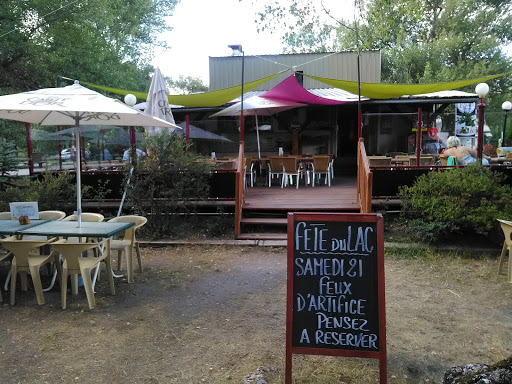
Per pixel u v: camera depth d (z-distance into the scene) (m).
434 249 7.07
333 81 10.55
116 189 9.11
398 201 8.46
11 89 19.02
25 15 18.81
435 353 3.87
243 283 5.81
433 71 26.89
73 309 4.87
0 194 7.71
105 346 4.00
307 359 3.77
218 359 3.77
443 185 7.46
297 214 3.32
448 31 28.05
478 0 28.36
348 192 10.00
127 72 25.25
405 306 4.98
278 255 7.12
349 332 3.24
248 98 12.16
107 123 6.14
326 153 14.41
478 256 6.88
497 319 4.59
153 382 3.41
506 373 2.51
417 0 9.69
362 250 3.24
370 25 9.59
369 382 3.39
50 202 8.30
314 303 3.29
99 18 21.72
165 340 4.13
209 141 10.96
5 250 6.72
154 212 8.24
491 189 7.42
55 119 6.13
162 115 9.50
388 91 11.18
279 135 14.41
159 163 8.20
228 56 15.74
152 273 6.27
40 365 3.66
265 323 4.52
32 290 5.50
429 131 10.63
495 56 27.67
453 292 5.41
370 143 10.88
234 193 8.72
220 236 8.09
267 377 3.43
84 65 21.55
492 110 27.47
